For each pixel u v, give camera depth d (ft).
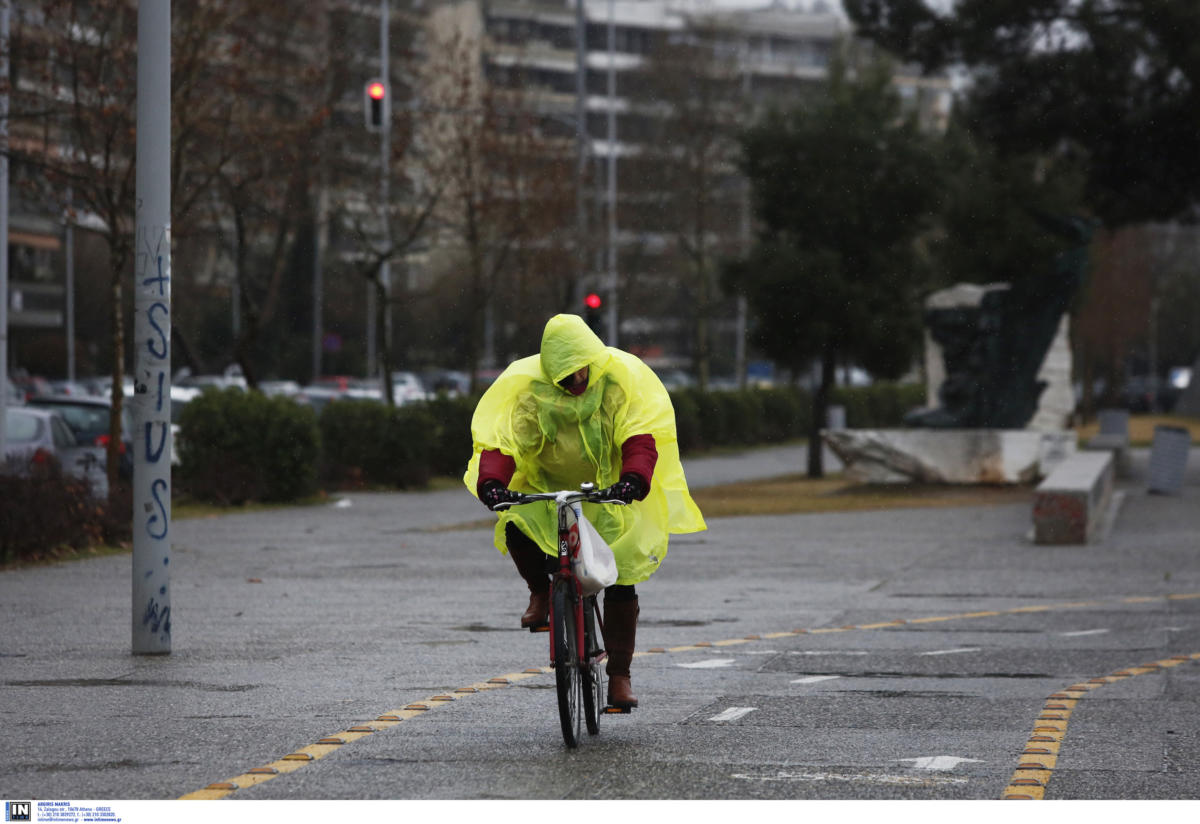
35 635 111.55
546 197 401.90
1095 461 250.37
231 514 260.42
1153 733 75.97
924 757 69.62
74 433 248.52
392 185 378.53
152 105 101.45
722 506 273.75
